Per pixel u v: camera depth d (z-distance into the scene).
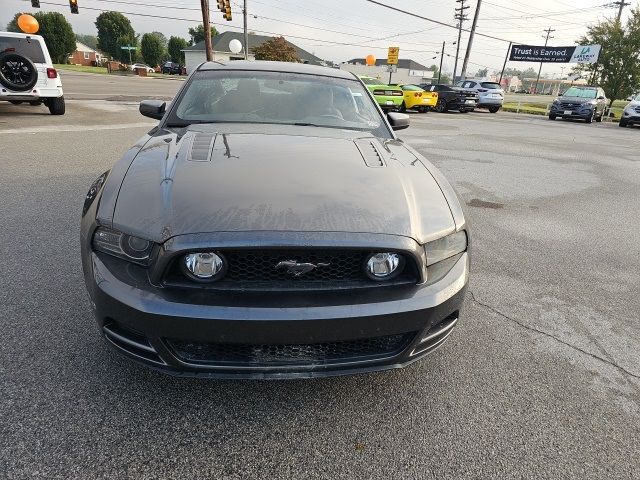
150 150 2.27
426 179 2.21
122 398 1.96
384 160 2.32
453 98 23.20
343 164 2.17
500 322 2.82
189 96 2.99
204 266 1.62
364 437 1.85
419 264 1.77
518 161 9.02
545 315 2.94
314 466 1.70
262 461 1.71
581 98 22.31
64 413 1.86
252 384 2.11
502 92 26.08
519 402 2.11
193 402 1.97
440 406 2.05
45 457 1.65
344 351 1.80
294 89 3.18
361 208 1.81
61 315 2.54
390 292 1.74
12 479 1.56
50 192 4.85
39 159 6.37
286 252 1.65
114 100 16.19
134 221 1.74
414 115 20.11
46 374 2.07
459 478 1.69
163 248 1.63
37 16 67.81
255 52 36.75
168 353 1.69
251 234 1.62
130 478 1.60
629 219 5.33
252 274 1.67
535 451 1.83
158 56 83.31
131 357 1.79
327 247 1.64
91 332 2.40
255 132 2.59
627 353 2.56
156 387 2.04
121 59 89.94
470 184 6.75
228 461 1.70
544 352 2.53
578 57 30.83
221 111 2.91
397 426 1.92
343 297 1.68
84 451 1.69
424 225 1.86
